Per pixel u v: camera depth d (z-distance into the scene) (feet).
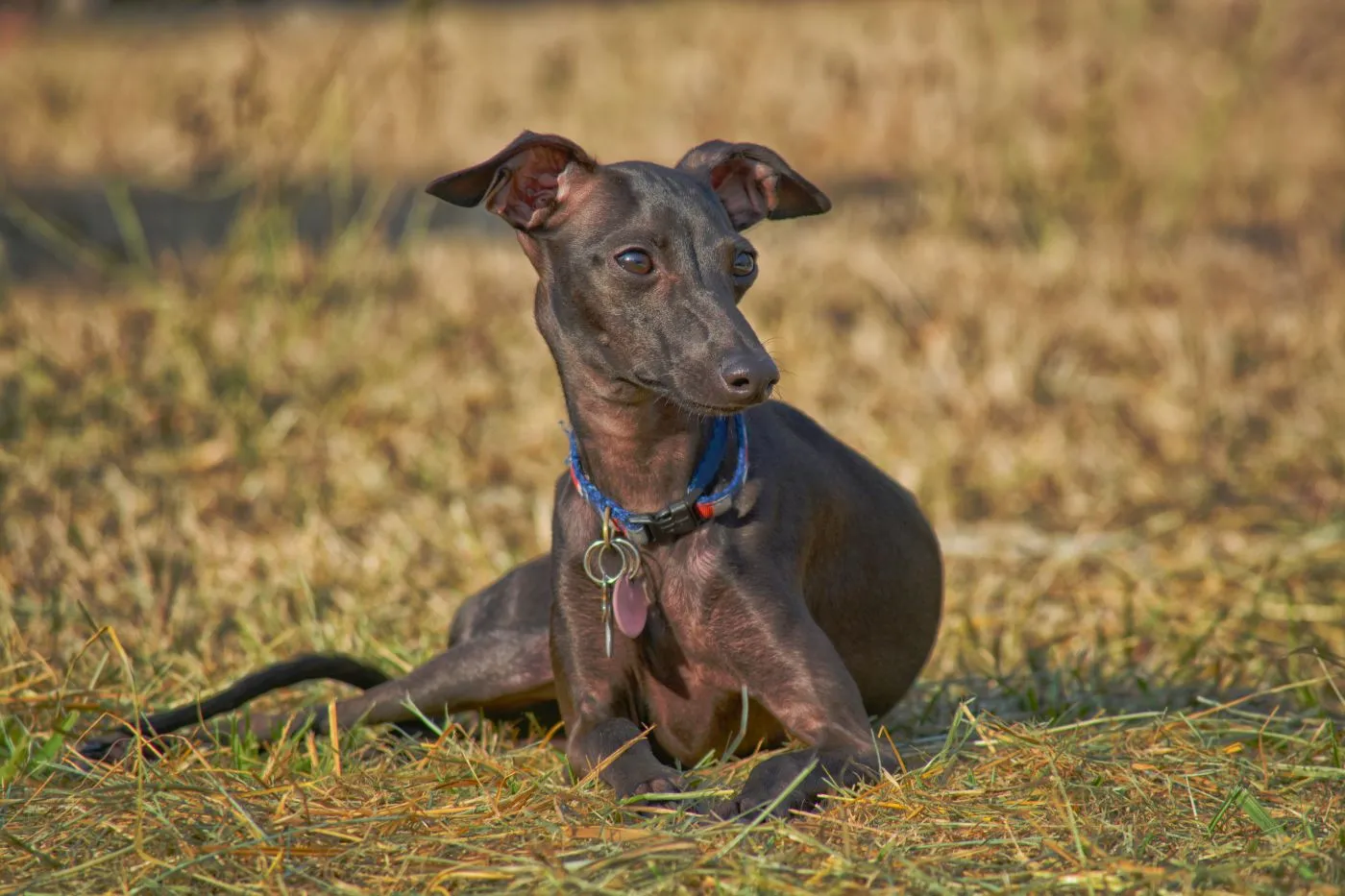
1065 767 22.80
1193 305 58.95
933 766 22.77
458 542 38.78
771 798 21.15
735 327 22.34
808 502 25.03
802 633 23.77
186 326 52.39
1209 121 74.23
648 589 24.11
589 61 109.81
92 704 26.68
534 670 26.78
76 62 123.03
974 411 48.73
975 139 81.15
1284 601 34.47
